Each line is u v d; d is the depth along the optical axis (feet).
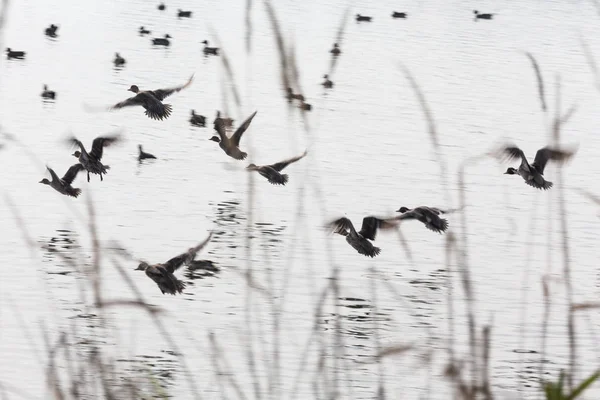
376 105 210.59
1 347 76.95
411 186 154.20
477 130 194.18
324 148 174.60
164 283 58.49
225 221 129.49
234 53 260.62
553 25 326.85
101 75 232.73
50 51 258.37
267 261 50.49
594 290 104.68
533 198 149.79
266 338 80.64
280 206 138.51
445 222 63.36
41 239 115.75
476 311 94.12
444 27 315.17
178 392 67.26
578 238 128.88
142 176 152.76
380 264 111.65
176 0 352.49
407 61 259.80
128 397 38.17
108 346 76.18
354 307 92.68
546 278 42.34
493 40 294.87
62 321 82.89
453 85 233.55
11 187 142.31
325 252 114.73
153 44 268.82
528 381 75.56
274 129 186.19
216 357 42.93
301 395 68.33
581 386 26.66
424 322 89.30
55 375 38.37
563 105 219.41
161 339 81.05
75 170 91.81
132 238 120.26
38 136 176.65
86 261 105.40
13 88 214.07
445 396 64.85
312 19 319.06
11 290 94.12
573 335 35.94
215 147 174.50
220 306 92.38
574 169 170.60
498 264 114.32
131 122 192.13
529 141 188.24
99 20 311.27
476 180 159.33
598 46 291.99
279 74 39.75
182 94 217.97
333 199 144.05
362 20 314.55
